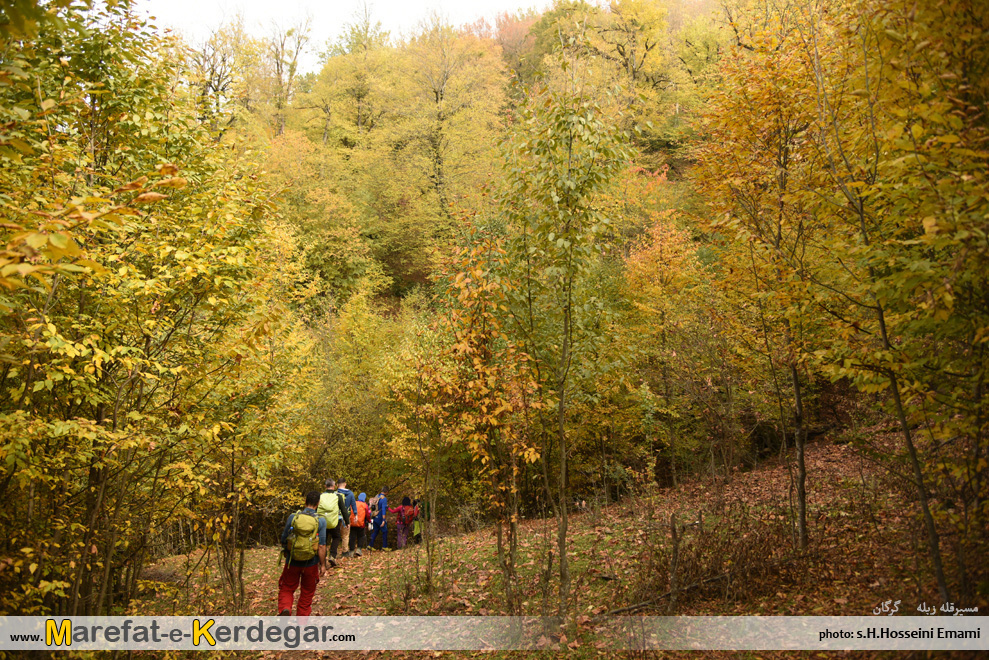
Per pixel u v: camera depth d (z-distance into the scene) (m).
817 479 10.52
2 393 5.34
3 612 5.07
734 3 17.30
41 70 5.18
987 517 4.20
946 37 4.13
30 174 4.78
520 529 11.11
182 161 6.51
